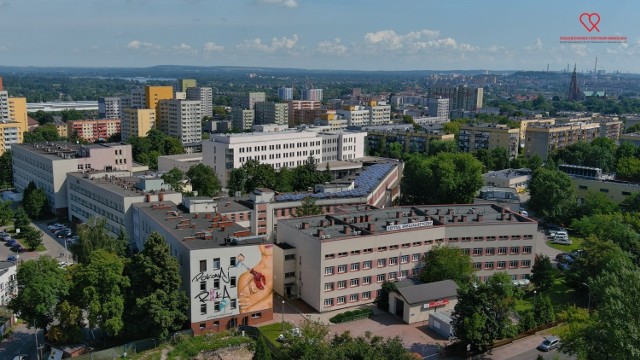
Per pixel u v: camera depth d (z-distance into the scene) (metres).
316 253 137.88
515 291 141.75
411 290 138.12
